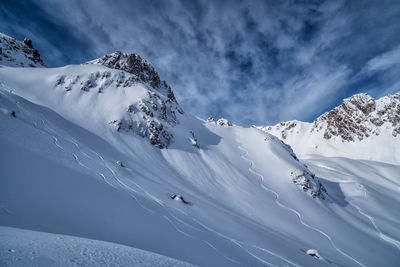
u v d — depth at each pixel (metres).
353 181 76.38
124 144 44.22
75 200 11.41
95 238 7.82
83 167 19.36
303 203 46.16
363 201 63.50
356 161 112.44
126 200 15.00
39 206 9.05
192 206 22.34
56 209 9.45
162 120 62.25
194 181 42.56
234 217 25.80
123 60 97.81
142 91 66.25
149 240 9.48
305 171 62.03
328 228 36.97
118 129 48.19
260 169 61.78
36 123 26.55
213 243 12.61
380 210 58.56
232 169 55.31
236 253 12.47
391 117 152.38
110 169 23.78
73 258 4.11
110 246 5.77
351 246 31.86
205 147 68.31
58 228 7.62
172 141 57.28
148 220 12.48
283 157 69.94
